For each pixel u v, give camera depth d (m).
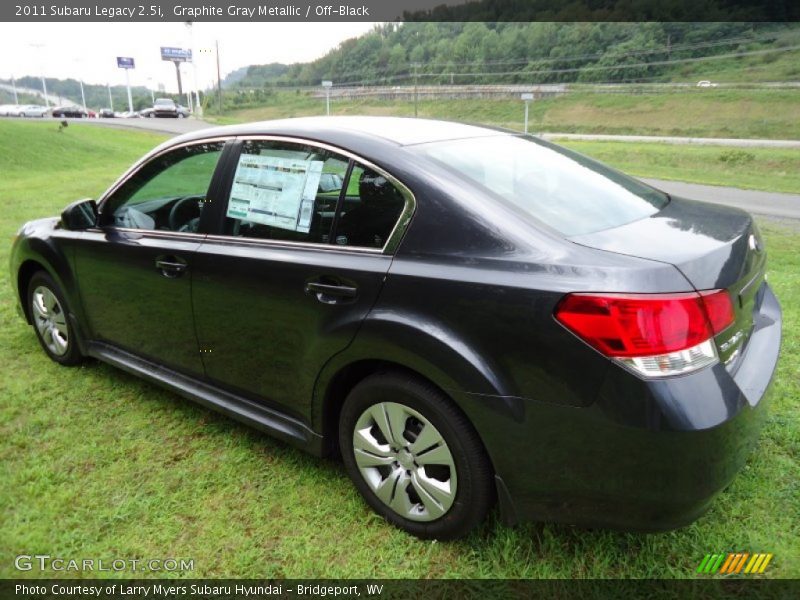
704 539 2.35
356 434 2.49
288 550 2.38
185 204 3.07
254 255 2.67
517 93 115.38
